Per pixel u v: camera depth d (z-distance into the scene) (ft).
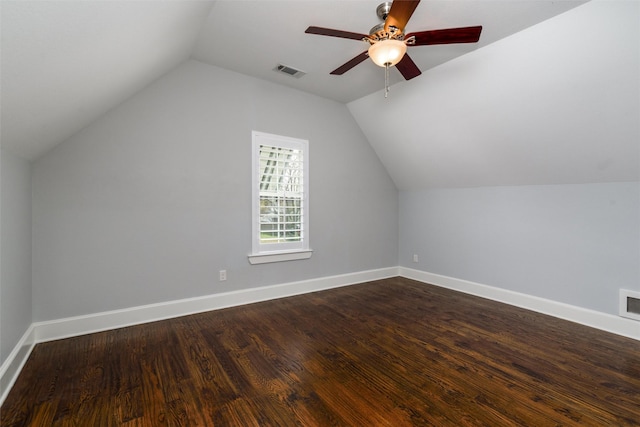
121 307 9.05
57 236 8.16
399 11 5.68
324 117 13.16
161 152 9.57
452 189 13.47
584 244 9.56
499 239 11.80
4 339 6.01
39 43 3.70
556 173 9.89
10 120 5.06
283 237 12.17
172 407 5.52
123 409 5.46
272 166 11.73
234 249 10.98
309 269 12.92
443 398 5.81
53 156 8.08
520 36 7.71
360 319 9.84
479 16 7.11
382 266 15.43
